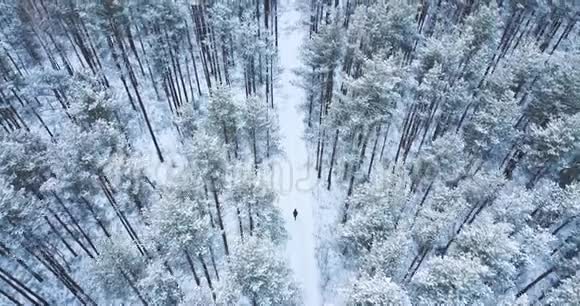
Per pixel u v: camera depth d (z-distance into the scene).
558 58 46.47
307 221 35.78
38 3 46.59
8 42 45.97
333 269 32.78
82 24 43.59
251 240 24.75
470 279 23.44
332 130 35.22
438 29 46.28
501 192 33.97
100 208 35.66
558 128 32.94
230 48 46.41
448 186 35.62
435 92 35.44
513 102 33.97
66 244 32.25
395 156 40.44
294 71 48.97
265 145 40.12
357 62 39.97
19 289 28.94
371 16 40.19
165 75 42.78
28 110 41.78
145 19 41.56
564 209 30.55
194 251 25.97
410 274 30.89
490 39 40.19
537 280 31.56
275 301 26.02
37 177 29.30
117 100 39.72
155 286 26.45
